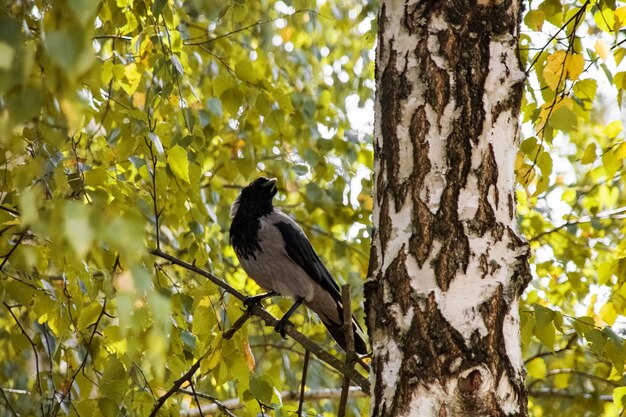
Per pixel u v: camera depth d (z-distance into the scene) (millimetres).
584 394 12078
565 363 12422
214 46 11625
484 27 5766
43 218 3934
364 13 12844
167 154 6754
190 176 7539
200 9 11820
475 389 5016
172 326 6891
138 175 9164
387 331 5324
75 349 7984
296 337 7227
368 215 12008
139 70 7879
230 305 7148
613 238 11828
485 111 5613
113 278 6176
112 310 7570
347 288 6820
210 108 9719
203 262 8164
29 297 7062
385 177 5656
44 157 5988
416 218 5441
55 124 4957
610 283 9102
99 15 8078
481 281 5285
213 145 11883
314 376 12688
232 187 12141
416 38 5773
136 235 3711
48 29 3734
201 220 8086
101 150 8211
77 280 6816
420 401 5035
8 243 6934
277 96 9344
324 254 12586
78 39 3260
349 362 6824
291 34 14695
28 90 3814
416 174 5531
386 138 5723
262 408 6969
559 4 8133
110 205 6379
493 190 5484
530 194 8680
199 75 12078
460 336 5148
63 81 3959
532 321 7383
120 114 8867
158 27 7641
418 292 5285
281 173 12609
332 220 12289
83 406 6715
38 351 8453
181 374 6969
